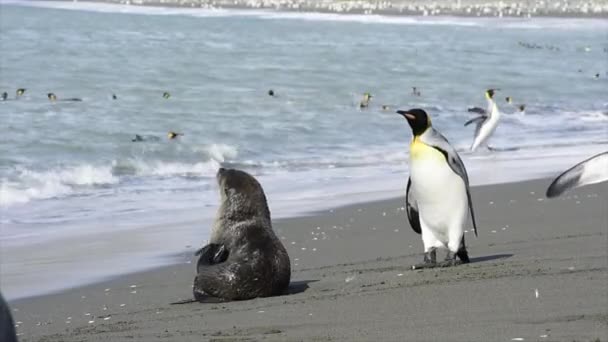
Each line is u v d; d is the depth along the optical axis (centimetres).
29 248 1395
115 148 2470
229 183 978
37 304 1041
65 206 1772
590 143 2683
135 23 8050
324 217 1561
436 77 4581
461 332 642
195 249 1366
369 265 1131
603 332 600
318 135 2802
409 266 1080
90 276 1195
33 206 1773
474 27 8438
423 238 1055
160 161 2339
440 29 8044
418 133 1039
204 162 2355
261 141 2680
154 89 3875
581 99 3938
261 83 4166
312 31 7506
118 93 3722
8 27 7019
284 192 1880
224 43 6219
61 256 1331
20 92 3494
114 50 5531
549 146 2633
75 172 2145
